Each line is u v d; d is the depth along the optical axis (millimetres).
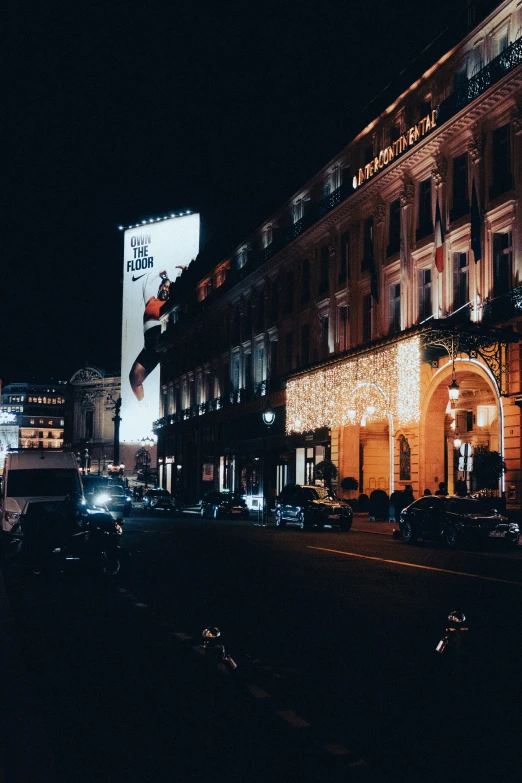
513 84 29234
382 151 38531
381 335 38938
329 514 32062
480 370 30781
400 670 7770
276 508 35531
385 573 16312
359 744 5488
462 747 5391
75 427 140000
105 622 10914
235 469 61125
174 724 6051
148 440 87250
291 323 51000
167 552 22078
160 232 92250
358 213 42062
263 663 8141
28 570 16812
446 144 34031
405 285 36875
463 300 33312
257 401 55188
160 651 8898
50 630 10305
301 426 45656
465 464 34781
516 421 28531
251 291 58625
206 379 69938
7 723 5973
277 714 6227
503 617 10742
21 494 21766
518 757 5188
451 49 34062
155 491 60000
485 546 23953
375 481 41719
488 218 31016
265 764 5074
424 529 24750
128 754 5340
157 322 91750
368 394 38812
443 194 34281
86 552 15648
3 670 7820
